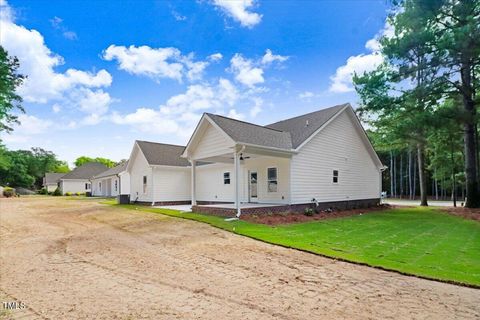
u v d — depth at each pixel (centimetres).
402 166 4606
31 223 1225
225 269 541
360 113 1706
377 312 352
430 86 1485
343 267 546
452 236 870
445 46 1311
